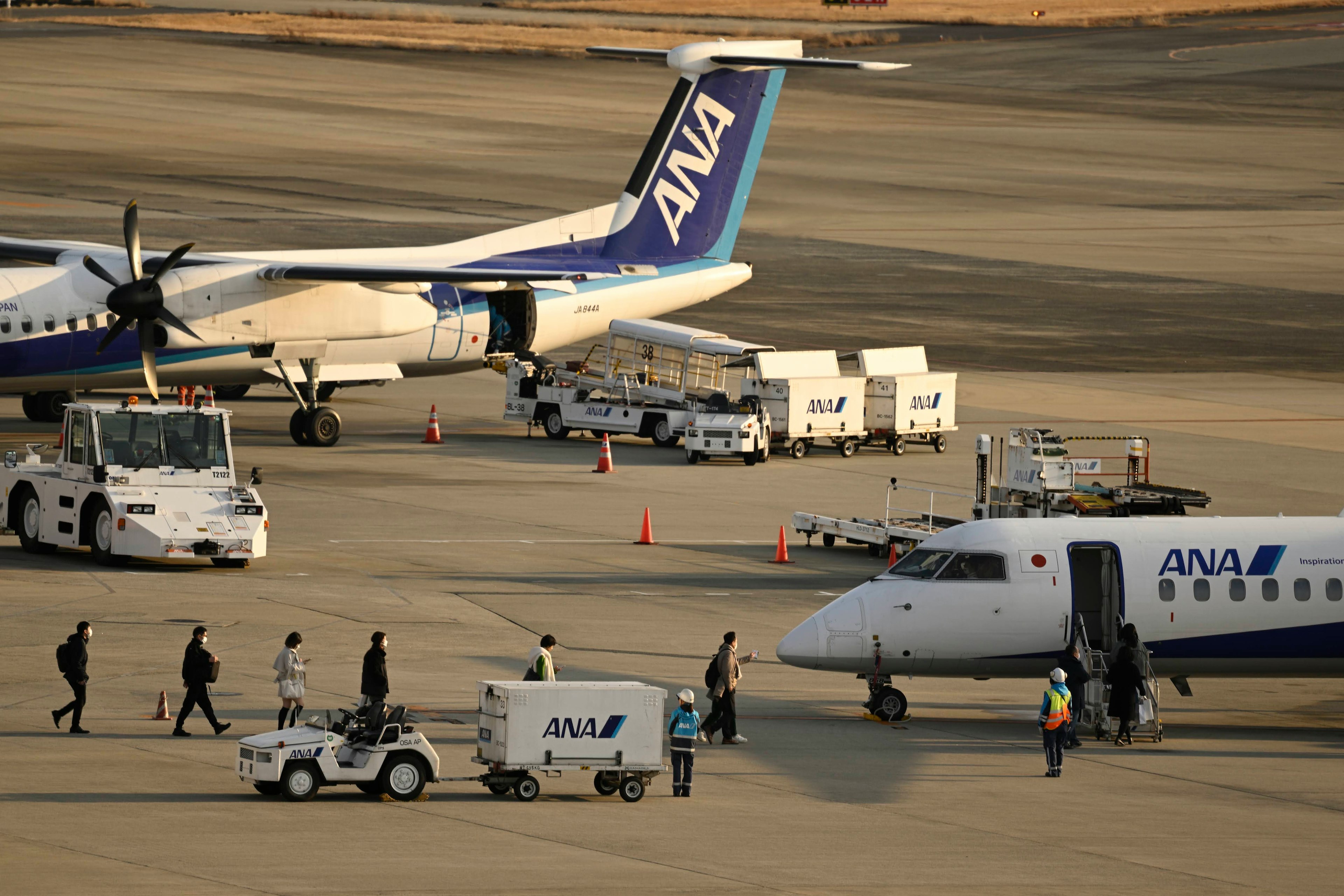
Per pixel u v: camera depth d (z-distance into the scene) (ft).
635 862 241.14
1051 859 252.42
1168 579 349.00
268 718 319.27
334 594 419.54
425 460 609.01
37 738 300.20
